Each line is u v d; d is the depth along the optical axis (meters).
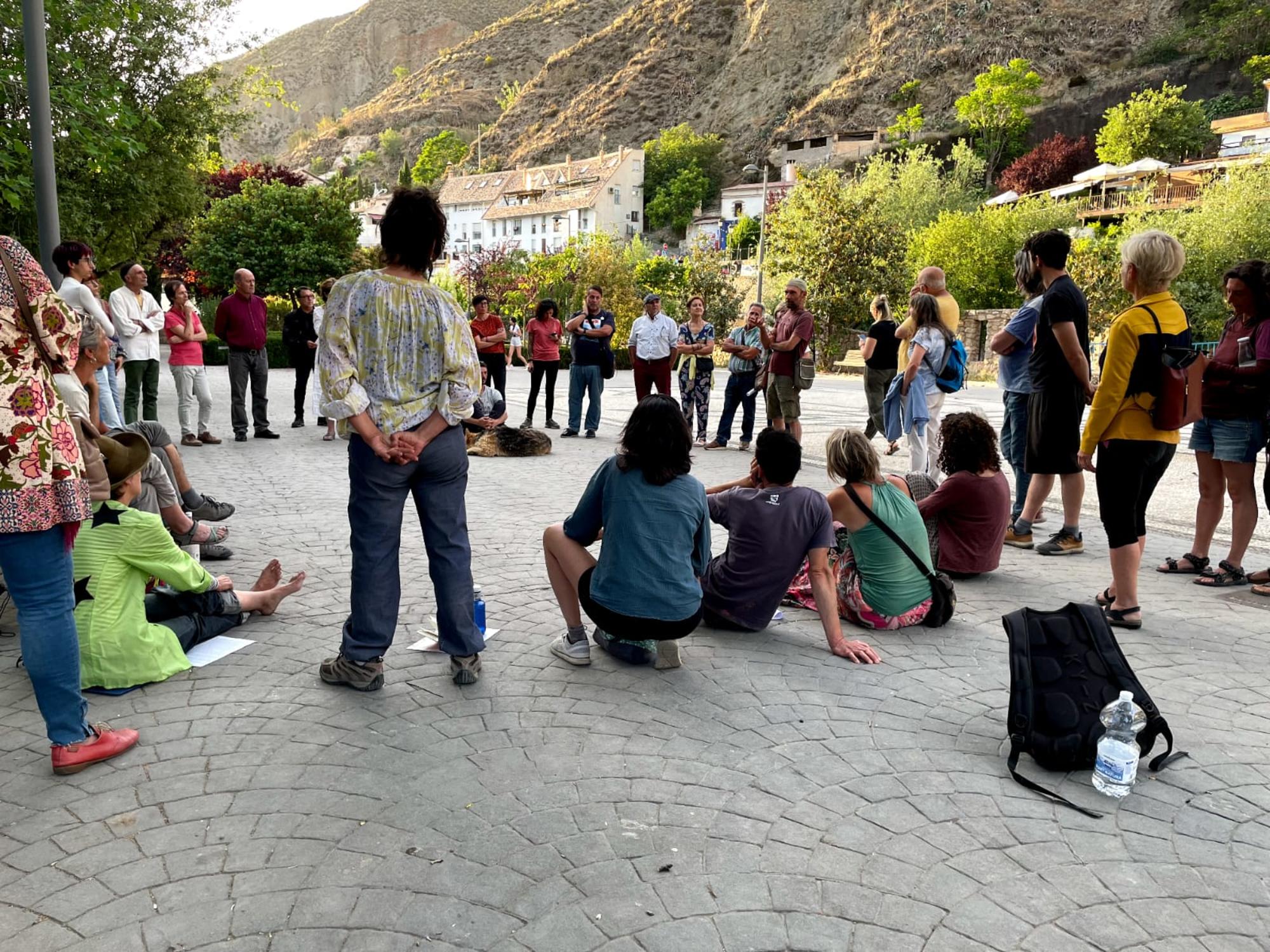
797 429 10.30
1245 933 2.22
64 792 2.77
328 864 2.42
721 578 4.37
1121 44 98.31
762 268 36.81
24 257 2.67
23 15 6.44
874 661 4.04
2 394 2.63
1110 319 31.41
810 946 2.13
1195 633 4.50
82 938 2.12
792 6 141.25
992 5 107.81
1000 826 2.70
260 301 10.82
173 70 16.55
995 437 5.31
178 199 18.41
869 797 2.85
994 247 40.91
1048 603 5.01
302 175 59.25
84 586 3.49
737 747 3.17
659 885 2.36
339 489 7.80
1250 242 33.34
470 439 10.41
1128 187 56.28
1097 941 2.17
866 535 4.42
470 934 2.15
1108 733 2.92
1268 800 2.89
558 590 3.98
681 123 146.38
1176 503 7.92
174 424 12.62
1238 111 76.25
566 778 2.91
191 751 3.05
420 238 3.33
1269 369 5.00
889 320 10.29
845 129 107.19
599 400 12.16
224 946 2.09
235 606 4.22
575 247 57.53
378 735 3.20
